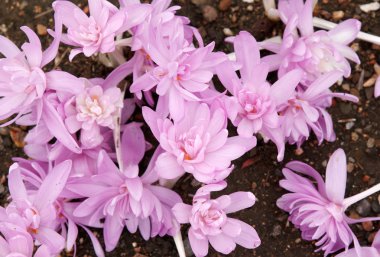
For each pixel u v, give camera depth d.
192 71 0.91
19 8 1.12
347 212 1.05
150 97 0.99
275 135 0.94
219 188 0.88
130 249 1.04
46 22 1.11
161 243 1.04
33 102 0.91
